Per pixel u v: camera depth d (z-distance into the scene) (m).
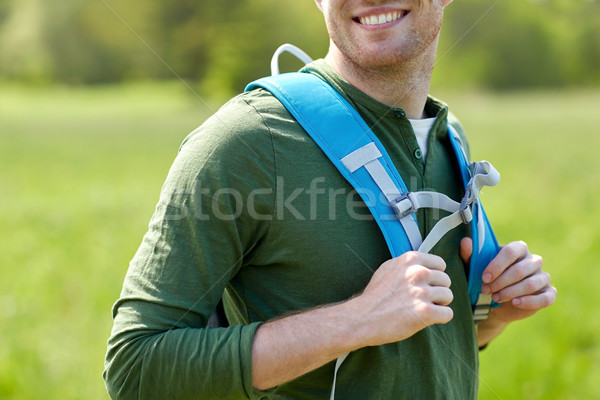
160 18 37.31
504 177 12.11
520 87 52.84
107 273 6.50
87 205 10.52
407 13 1.59
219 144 1.46
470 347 1.72
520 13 51.94
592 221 8.24
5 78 54.25
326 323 1.41
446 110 1.76
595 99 40.34
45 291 5.91
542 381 3.89
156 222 1.48
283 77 1.60
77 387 4.02
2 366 4.20
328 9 1.62
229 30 37.62
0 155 17.62
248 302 1.55
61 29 50.53
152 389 1.40
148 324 1.41
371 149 1.52
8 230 8.70
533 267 1.70
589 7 54.19
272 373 1.40
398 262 1.45
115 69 52.19
